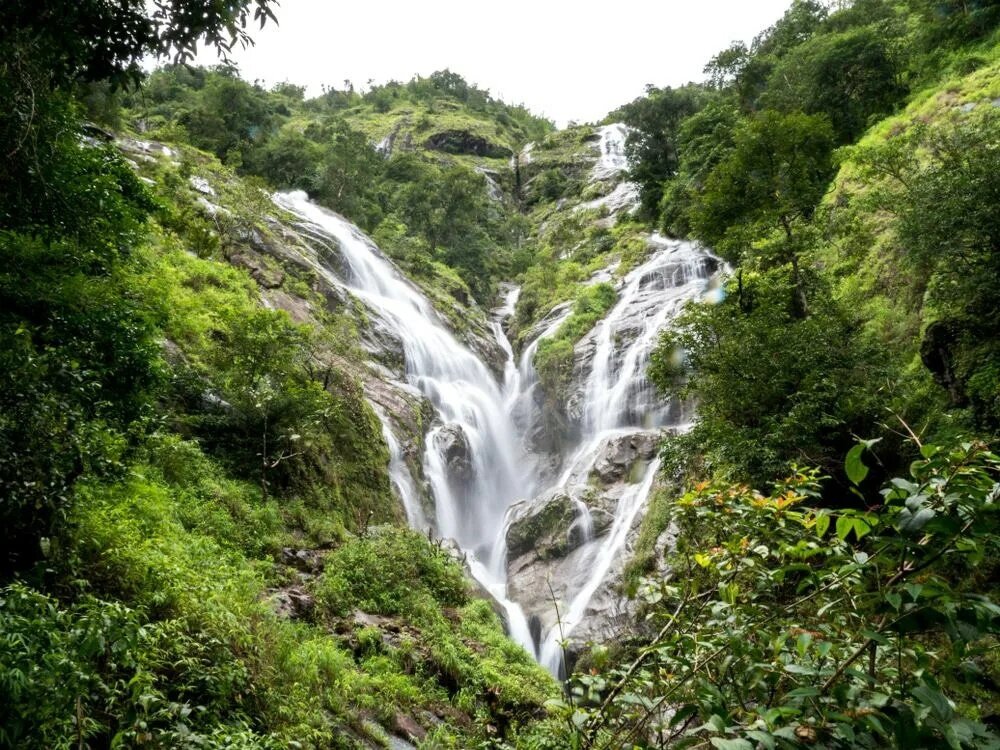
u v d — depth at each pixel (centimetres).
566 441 3228
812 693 228
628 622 1692
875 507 250
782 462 1248
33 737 375
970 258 1246
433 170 7031
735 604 329
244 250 2728
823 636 275
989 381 1157
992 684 775
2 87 666
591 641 398
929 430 1230
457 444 2808
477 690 1027
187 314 1781
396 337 3197
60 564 614
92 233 995
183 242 2314
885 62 3272
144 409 905
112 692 454
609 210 6081
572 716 365
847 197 2367
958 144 1515
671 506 418
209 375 1628
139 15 564
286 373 1741
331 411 1758
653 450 2478
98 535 687
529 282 4891
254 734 566
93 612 448
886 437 1284
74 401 686
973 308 1280
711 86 5981
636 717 363
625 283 4106
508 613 2034
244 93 5312
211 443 1509
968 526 220
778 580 302
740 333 1486
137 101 5506
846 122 3297
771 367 1395
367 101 11831
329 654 848
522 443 3500
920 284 1722
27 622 396
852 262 2102
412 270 4500
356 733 730
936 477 236
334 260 3497
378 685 874
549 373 3516
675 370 1630
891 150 1814
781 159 1923
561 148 8675
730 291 1948
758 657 286
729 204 1973
